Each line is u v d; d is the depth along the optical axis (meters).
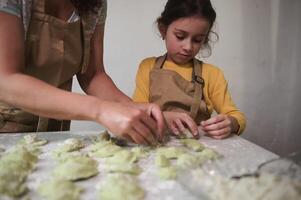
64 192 0.39
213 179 0.39
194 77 0.99
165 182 0.44
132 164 0.50
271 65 1.52
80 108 0.54
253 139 1.58
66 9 0.72
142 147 0.59
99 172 0.47
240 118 0.86
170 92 0.96
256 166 0.45
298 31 1.50
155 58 1.08
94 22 0.78
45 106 0.54
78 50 0.76
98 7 0.76
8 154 0.52
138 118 0.55
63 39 0.71
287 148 1.61
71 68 0.76
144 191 0.41
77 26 0.73
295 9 1.48
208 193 0.37
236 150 0.60
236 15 1.46
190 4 0.93
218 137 0.69
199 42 0.98
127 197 0.38
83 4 0.72
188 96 0.95
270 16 1.48
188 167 0.45
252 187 0.36
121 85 1.50
